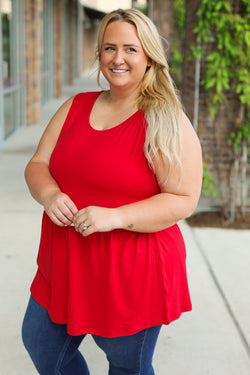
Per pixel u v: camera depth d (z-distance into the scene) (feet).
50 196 5.55
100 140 5.49
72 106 6.08
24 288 11.60
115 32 5.32
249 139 15.84
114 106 5.67
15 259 13.14
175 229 5.89
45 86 47.24
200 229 15.49
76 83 69.97
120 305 5.54
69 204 5.35
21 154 26.35
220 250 13.97
